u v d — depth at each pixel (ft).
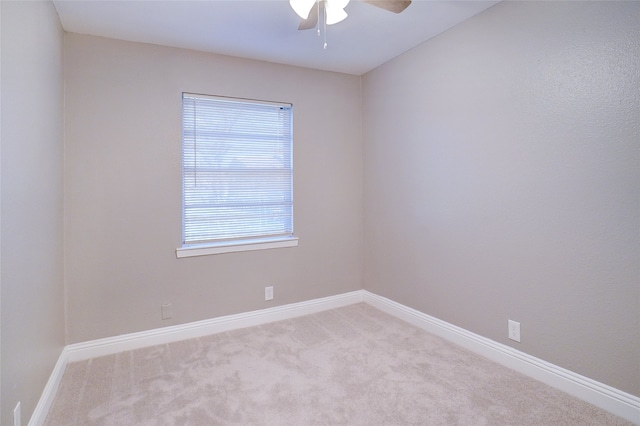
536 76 7.01
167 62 9.34
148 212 9.19
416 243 10.16
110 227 8.79
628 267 5.84
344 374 7.55
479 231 8.29
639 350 5.75
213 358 8.41
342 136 12.03
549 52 6.77
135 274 9.07
